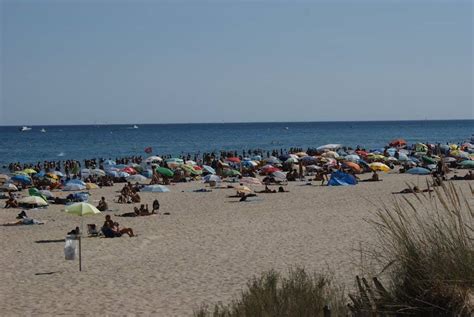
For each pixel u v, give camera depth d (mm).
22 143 194125
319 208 43156
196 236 33094
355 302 10703
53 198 52531
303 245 28609
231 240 31281
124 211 46031
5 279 23672
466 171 74000
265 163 87875
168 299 19562
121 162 105375
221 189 59406
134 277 23312
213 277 22703
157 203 44031
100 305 19172
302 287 12227
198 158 122062
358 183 61812
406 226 10250
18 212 46500
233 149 157750
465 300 9125
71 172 80250
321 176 62781
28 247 31156
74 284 22422
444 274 9297
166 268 24859
